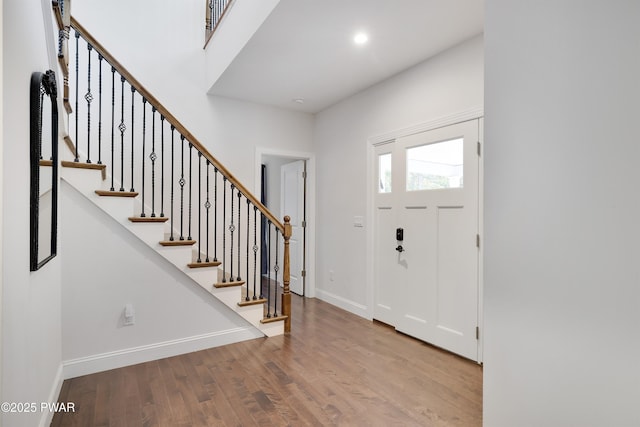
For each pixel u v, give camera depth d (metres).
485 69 1.47
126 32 3.59
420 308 3.13
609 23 1.10
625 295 1.06
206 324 2.91
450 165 2.89
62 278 2.34
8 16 1.17
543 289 1.27
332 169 4.40
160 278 2.71
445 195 2.91
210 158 2.91
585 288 1.15
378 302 3.65
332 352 2.85
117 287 2.54
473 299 2.68
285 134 4.52
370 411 2.00
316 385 2.29
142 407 2.02
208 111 3.99
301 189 4.90
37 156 1.46
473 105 2.68
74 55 3.29
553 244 1.24
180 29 3.86
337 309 4.14
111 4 3.53
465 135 2.74
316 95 4.03
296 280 5.00
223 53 3.36
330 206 4.43
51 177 1.85
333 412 1.99
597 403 1.12
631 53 1.05
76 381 2.32
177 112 3.82
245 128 4.22
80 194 2.41
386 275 3.56
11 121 1.20
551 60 1.25
